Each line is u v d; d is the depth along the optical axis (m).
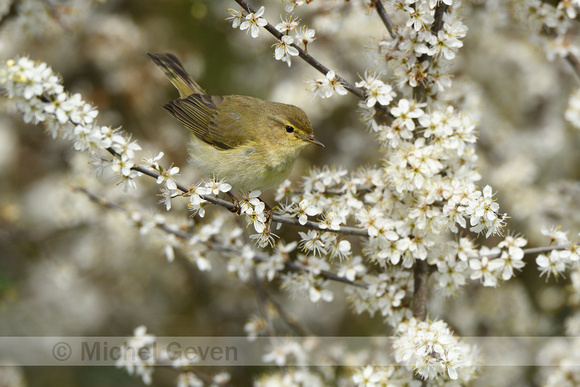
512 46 12.95
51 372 12.70
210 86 13.63
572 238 11.12
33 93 5.55
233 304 13.50
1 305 11.55
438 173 6.96
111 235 11.93
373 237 6.48
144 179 11.66
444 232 6.90
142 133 13.45
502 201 12.07
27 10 9.99
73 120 5.69
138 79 13.18
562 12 7.89
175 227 8.37
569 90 13.26
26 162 13.54
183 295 13.70
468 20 11.49
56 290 13.26
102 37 13.08
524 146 12.98
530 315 11.64
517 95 13.52
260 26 5.99
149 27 13.81
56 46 12.86
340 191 7.06
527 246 12.23
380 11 6.69
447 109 6.66
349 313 12.93
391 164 6.50
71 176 11.80
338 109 13.84
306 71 12.41
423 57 6.70
